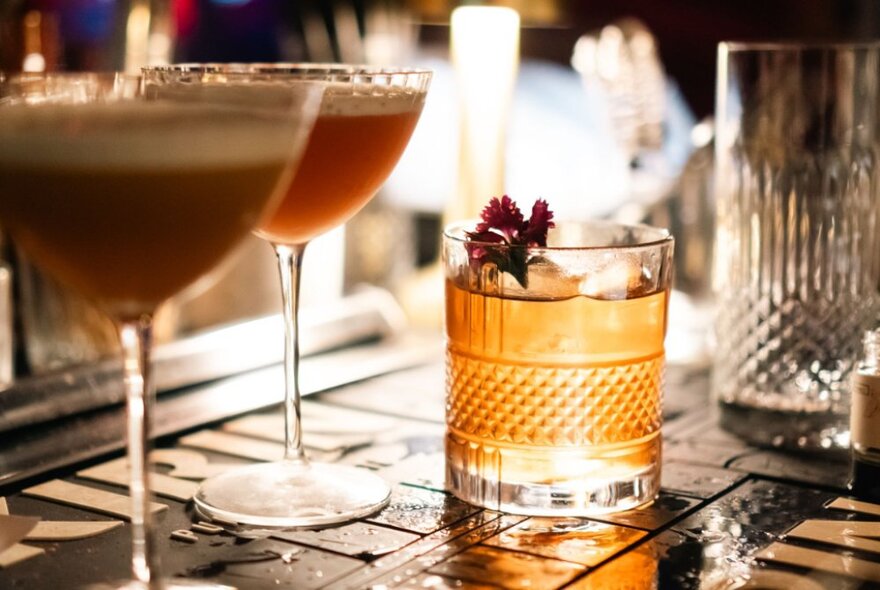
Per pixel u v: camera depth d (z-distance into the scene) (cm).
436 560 65
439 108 150
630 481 71
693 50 173
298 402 75
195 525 69
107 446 78
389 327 103
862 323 82
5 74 61
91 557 66
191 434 81
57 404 83
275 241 72
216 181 59
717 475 75
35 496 72
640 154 125
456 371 72
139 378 62
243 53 137
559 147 161
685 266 115
